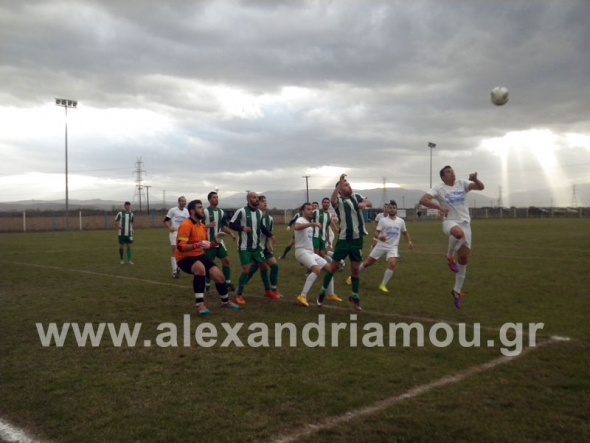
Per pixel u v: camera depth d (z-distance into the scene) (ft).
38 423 13.50
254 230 29.55
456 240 25.98
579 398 14.48
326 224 40.27
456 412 13.66
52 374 17.30
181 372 17.34
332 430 12.75
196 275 26.43
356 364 17.87
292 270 45.03
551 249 64.69
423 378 16.37
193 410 14.14
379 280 38.55
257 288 35.14
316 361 18.29
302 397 14.89
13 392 15.70
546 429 12.60
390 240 34.01
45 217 154.20
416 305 28.48
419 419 13.26
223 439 12.42
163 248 74.08
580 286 34.40
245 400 14.76
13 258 59.06
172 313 26.84
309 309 27.71
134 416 13.82
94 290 34.76
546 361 17.88
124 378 16.80
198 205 26.81
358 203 27.14
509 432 12.48
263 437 12.50
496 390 15.19
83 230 151.12
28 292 34.24
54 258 58.95
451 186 26.14
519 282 36.40
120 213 52.21
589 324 23.31
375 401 14.55
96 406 14.53
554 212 258.37
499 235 96.07
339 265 27.78
